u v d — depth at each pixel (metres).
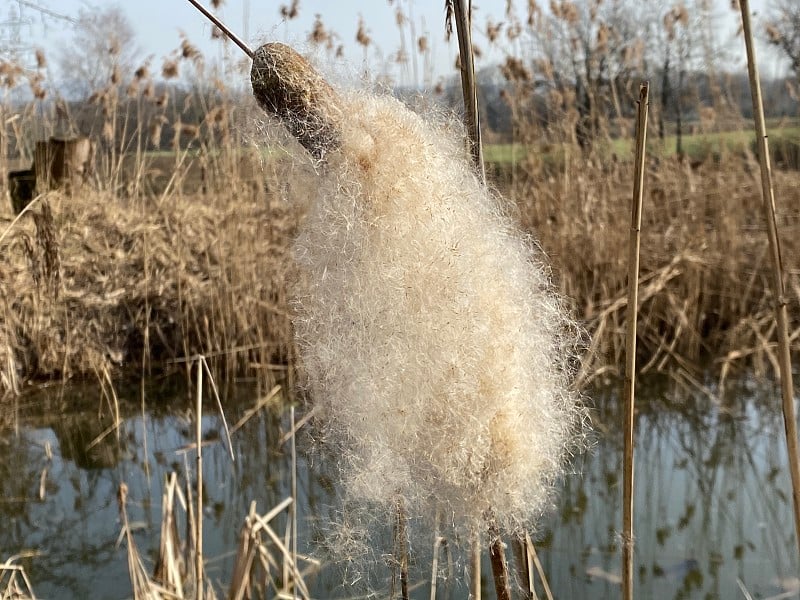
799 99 4.88
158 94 4.54
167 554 1.78
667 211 4.68
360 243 0.85
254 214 4.33
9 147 5.08
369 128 0.85
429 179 0.86
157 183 5.11
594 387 3.88
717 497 2.84
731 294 4.37
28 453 3.44
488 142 4.48
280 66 0.83
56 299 4.33
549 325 1.00
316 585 2.12
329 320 0.90
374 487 1.03
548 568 2.33
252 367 4.32
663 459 3.20
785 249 4.57
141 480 3.12
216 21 0.87
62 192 4.79
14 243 4.41
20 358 4.30
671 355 4.32
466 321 0.85
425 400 0.86
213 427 3.65
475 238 0.88
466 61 0.93
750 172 4.90
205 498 2.93
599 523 2.64
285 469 3.10
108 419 3.81
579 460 3.04
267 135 0.97
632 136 4.87
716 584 2.22
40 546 2.57
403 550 1.13
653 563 2.36
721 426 3.46
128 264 4.66
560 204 4.30
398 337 0.86
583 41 4.89
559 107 4.57
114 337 4.51
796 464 1.01
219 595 2.17
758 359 4.02
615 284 4.21
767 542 2.50
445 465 0.88
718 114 4.64
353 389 0.90
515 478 0.90
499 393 0.86
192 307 4.35
